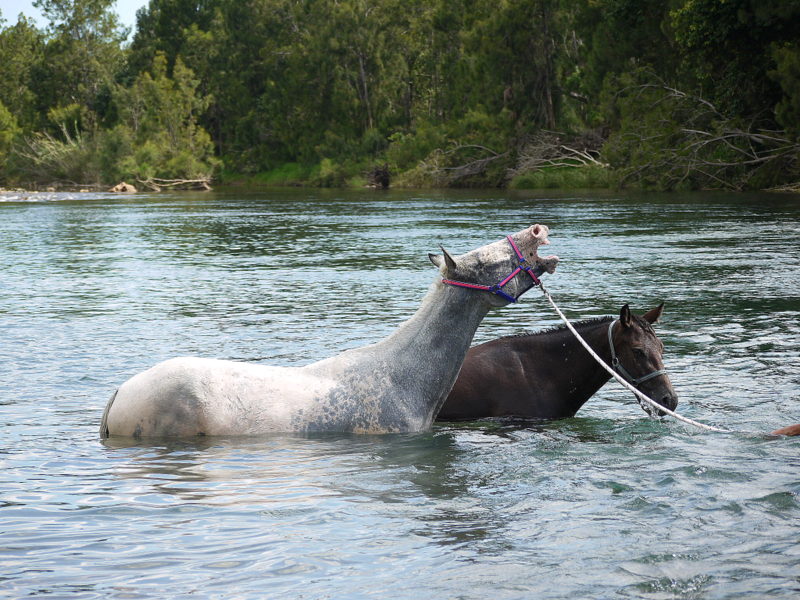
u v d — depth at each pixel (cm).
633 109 5797
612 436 788
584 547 528
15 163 11188
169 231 3709
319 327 1385
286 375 772
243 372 763
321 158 10438
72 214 5194
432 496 619
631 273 1998
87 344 1259
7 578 490
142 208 5838
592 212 4078
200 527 563
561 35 7588
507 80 7669
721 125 5447
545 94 7688
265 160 11331
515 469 682
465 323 778
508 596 467
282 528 560
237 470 670
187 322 1451
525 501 608
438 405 789
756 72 5403
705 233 2931
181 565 506
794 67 4934
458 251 2614
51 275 2184
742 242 2631
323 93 10438
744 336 1260
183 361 760
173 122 11119
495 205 4934
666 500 606
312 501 607
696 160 5553
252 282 1992
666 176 5716
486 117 7688
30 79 13825
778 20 5062
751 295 1644
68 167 10944
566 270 2069
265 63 11500
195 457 699
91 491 630
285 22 11731
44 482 650
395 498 614
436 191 7438
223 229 3769
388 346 784
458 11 8869
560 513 584
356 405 759
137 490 630
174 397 738
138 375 768
